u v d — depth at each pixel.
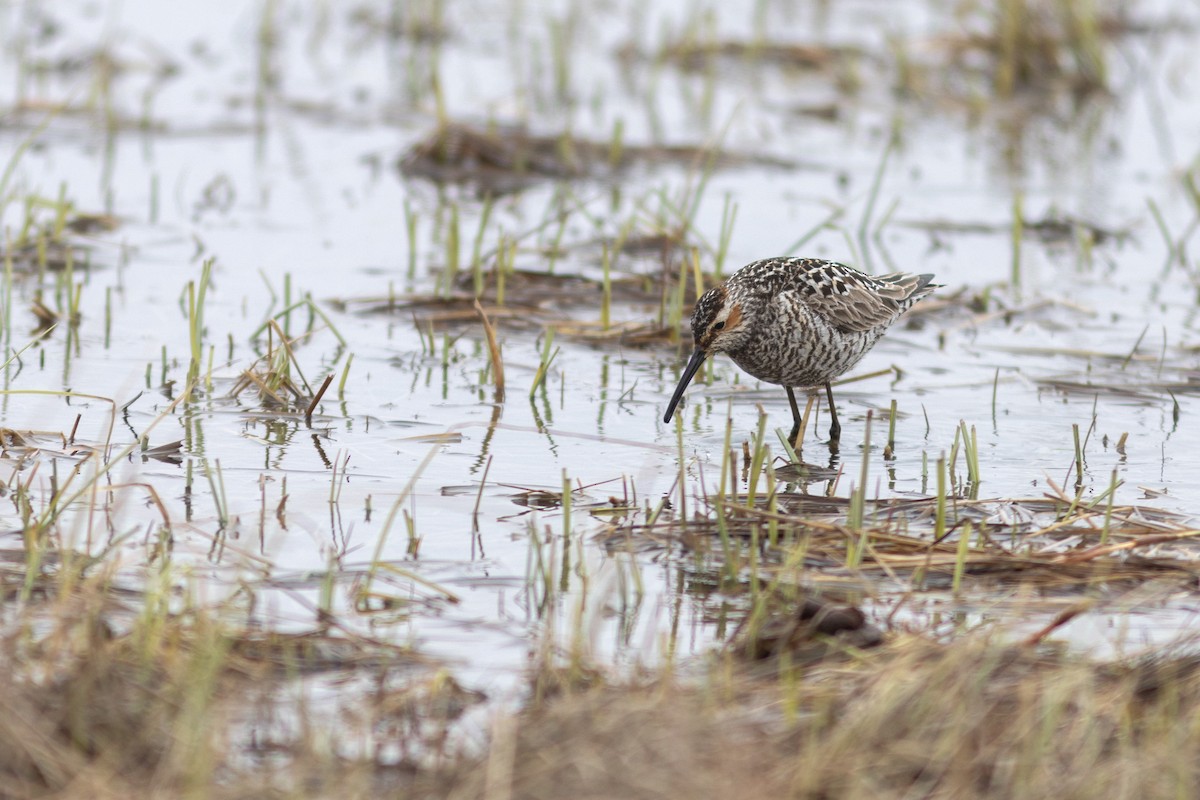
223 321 15.95
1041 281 18.34
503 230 18.72
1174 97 27.09
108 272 17.42
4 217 18.97
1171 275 18.67
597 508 11.11
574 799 6.86
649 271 17.94
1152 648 8.61
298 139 23.67
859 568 9.97
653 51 29.52
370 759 7.34
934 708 7.66
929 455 12.88
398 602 9.34
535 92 26.31
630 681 8.11
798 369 13.48
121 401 13.40
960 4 30.03
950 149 24.47
